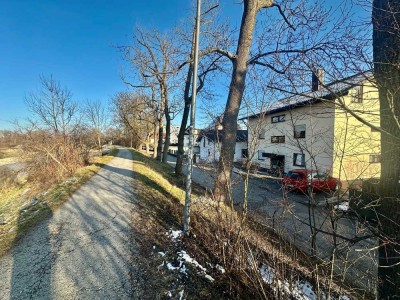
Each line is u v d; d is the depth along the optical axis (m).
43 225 5.50
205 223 4.81
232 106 7.36
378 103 2.62
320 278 3.05
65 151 13.77
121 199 7.88
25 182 13.43
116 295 3.09
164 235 4.96
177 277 3.52
